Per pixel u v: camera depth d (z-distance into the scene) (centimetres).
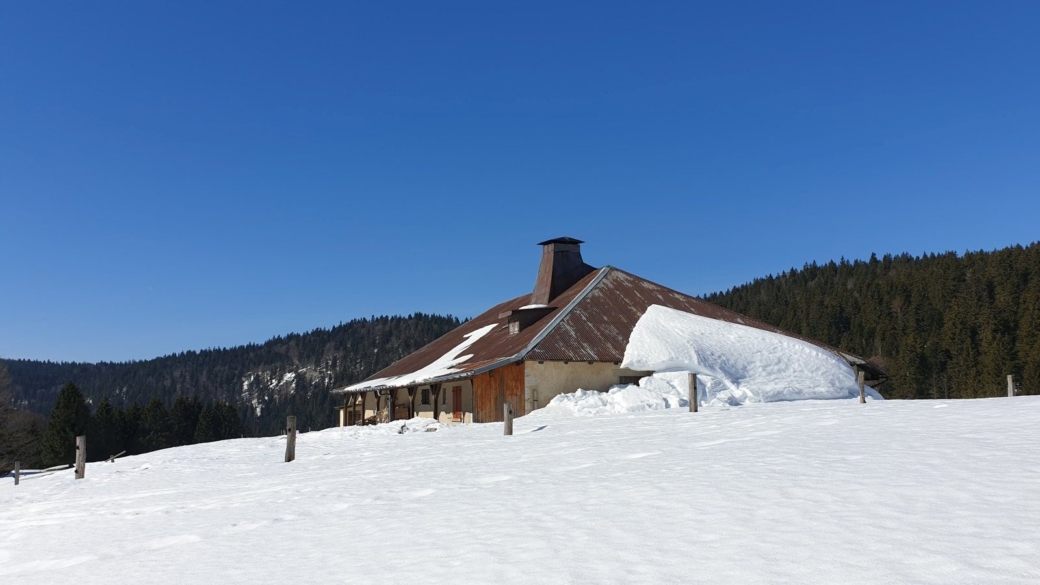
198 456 2609
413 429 2792
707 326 3259
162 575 767
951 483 771
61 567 897
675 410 2478
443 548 728
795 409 2058
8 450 5281
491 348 3494
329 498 1188
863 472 881
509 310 4241
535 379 2950
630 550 641
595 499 894
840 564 544
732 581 531
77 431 6681
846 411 1803
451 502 1006
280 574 705
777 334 3400
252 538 923
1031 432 1113
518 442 1847
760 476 920
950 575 501
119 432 8212
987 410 1545
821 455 1047
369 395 4731
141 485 1866
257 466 2073
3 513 1573
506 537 741
